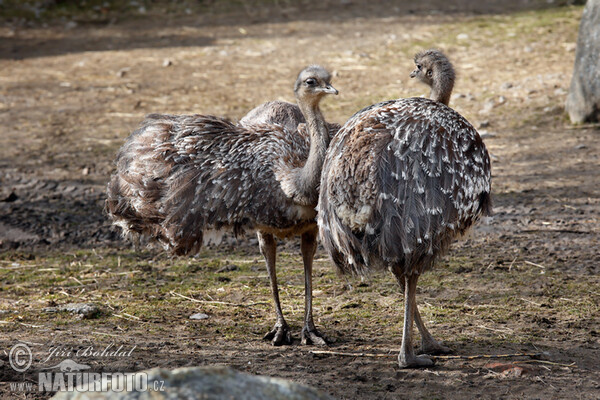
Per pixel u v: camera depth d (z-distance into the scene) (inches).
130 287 442.3
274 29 1138.7
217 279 453.4
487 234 507.2
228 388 198.8
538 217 530.0
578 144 671.1
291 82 886.4
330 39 1061.1
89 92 890.7
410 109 315.0
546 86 811.4
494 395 295.6
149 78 932.6
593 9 702.5
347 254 309.9
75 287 443.2
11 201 605.9
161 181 363.6
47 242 526.9
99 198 611.8
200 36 1122.7
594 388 299.9
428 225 295.0
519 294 409.4
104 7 1304.1
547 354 332.5
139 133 382.6
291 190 348.2
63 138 751.7
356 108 776.3
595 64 702.5
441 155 301.9
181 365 327.6
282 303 413.4
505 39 990.4
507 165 639.8
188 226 358.3
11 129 780.0
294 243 517.3
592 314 378.9
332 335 365.1
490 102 780.6
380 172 297.6
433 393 298.2
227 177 357.4
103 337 362.9
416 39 1023.6
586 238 489.4
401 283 320.8
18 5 1307.8
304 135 388.8
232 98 838.5
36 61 1028.5
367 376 315.3
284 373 319.6
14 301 418.6
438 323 374.9
